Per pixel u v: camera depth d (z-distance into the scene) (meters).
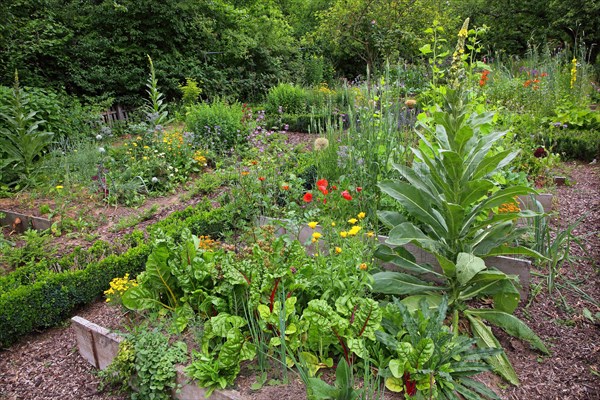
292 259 2.84
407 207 3.08
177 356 2.55
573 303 3.23
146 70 13.20
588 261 3.80
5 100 7.26
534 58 11.00
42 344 3.32
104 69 12.05
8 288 3.58
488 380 2.54
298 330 2.49
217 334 2.47
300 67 18.28
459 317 2.97
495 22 20.84
